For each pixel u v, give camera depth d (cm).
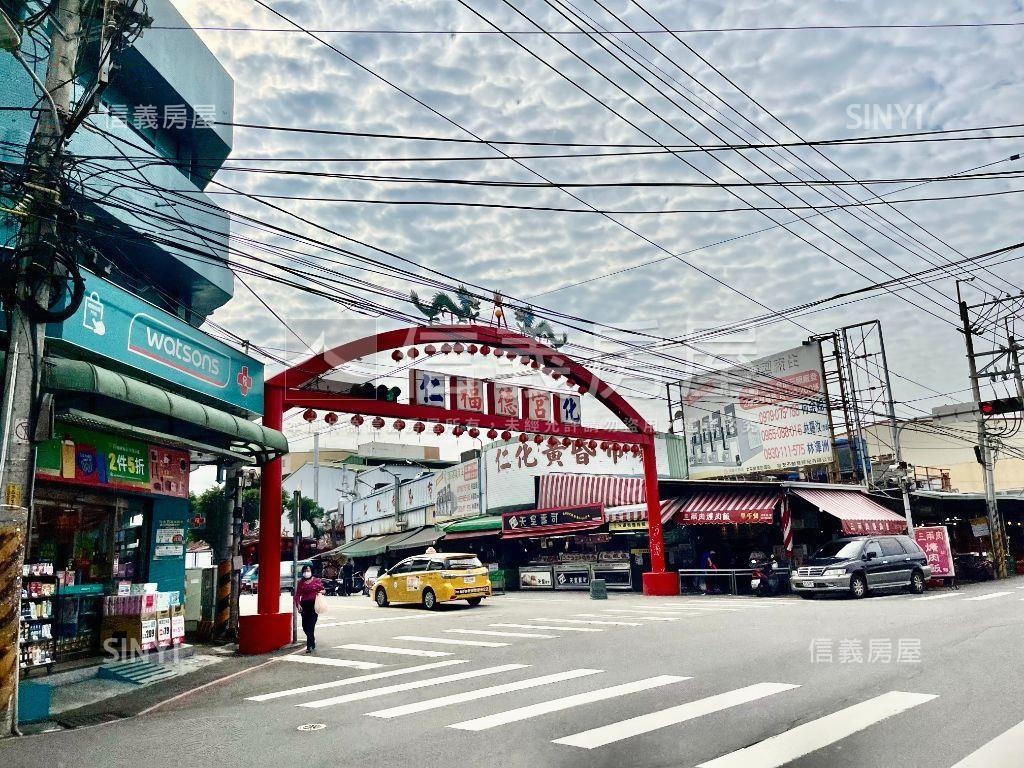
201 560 3322
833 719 668
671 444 3625
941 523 3234
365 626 1777
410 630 1641
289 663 1236
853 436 3067
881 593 2172
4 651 777
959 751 559
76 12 906
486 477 3369
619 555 2823
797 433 3234
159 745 684
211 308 1702
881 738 602
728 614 1673
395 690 917
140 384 1015
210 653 1401
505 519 3064
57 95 878
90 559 1227
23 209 848
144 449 1316
